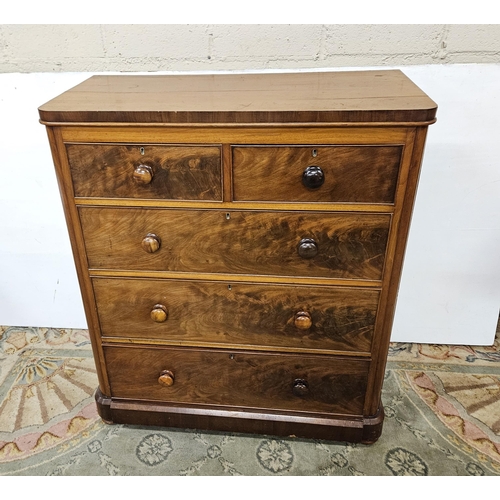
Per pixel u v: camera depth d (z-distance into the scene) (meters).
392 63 1.39
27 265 1.75
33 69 1.43
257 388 1.30
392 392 1.55
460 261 1.61
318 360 1.23
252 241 1.08
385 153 0.95
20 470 1.29
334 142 0.95
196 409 1.35
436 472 1.27
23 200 1.62
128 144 0.99
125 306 1.21
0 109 1.47
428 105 0.91
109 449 1.35
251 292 1.15
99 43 1.40
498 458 1.31
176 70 1.44
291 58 1.41
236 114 0.93
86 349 1.76
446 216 1.54
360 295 1.12
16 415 1.47
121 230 1.10
